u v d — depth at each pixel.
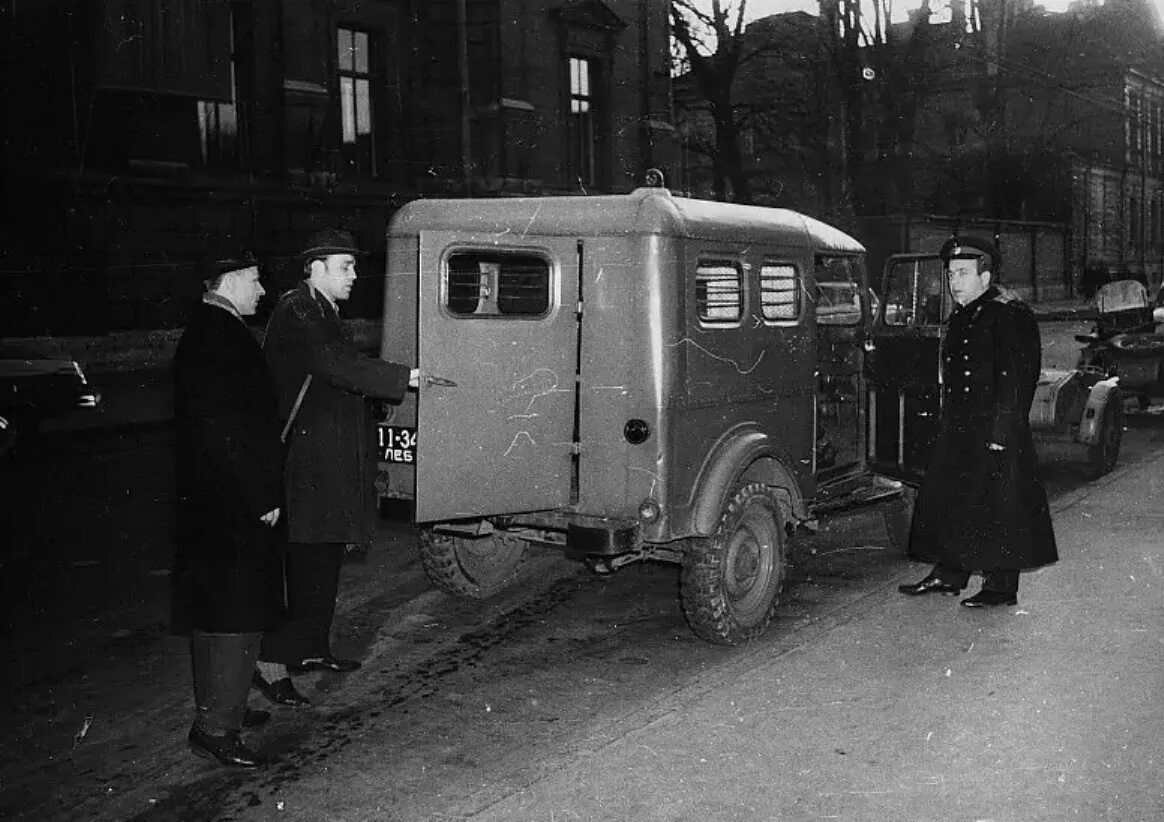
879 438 7.53
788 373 6.44
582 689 5.25
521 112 27.30
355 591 7.07
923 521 6.46
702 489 5.65
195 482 4.36
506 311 6.14
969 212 47.25
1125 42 62.66
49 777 4.40
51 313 19.88
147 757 4.59
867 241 37.00
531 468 5.43
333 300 5.25
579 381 5.54
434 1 26.38
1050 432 10.40
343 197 24.45
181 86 21.27
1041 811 3.88
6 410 12.41
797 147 45.66
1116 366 13.98
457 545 6.63
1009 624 6.04
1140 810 3.87
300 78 23.67
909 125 39.00
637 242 5.42
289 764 4.48
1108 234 60.81
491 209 5.80
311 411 5.13
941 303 8.02
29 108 19.75
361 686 5.36
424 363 5.07
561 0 28.28
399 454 5.84
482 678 5.44
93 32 20.11
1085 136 61.41
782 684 5.20
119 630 6.33
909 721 4.70
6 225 19.42
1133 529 8.20
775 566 6.02
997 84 50.47
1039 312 40.91
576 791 4.13
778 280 6.37
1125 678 5.15
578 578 7.33
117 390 17.61
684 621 6.33
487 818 3.95
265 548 4.42
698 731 4.66
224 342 4.38
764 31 45.94
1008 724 4.64
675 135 31.73
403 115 26.12
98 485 10.89
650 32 30.92
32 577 7.48
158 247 21.28
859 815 3.88
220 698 4.42
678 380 5.49
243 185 22.50
